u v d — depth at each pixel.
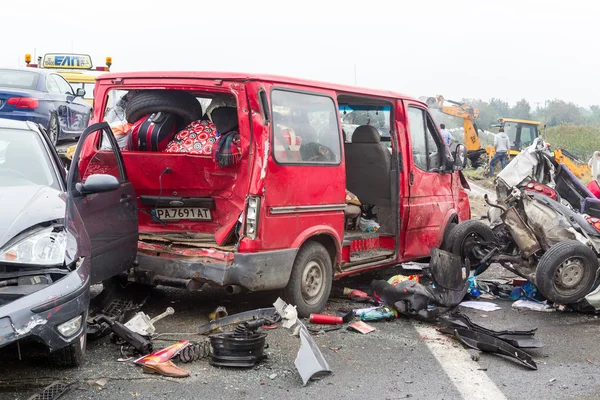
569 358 5.91
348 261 7.54
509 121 33.97
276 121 6.26
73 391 4.61
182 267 6.29
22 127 5.88
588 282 7.47
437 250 7.39
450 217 9.10
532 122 33.78
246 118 6.14
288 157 6.36
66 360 4.92
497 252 8.51
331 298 7.76
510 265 8.31
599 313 7.60
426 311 6.85
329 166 6.91
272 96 6.24
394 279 7.56
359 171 8.61
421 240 8.59
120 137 6.83
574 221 7.76
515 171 8.12
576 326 7.07
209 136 6.48
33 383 4.71
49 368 5.00
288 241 6.41
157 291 7.55
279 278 6.33
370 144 8.41
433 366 5.52
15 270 4.45
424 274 8.48
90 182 5.63
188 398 4.60
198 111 6.77
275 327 6.38
